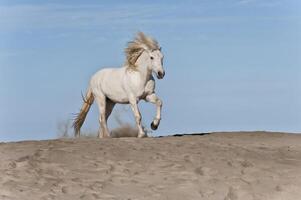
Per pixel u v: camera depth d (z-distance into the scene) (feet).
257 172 42.37
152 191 38.37
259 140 58.23
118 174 41.83
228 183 39.99
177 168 43.21
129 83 60.13
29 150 48.83
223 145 52.80
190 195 37.86
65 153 47.44
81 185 39.11
